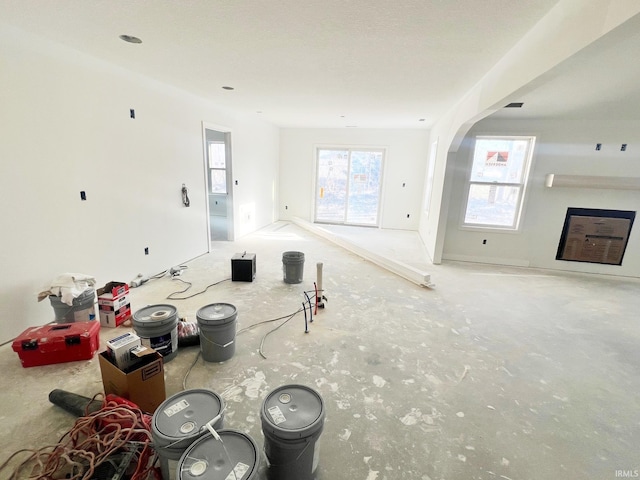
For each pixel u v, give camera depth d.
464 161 5.08
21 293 2.56
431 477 1.54
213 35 2.45
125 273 3.64
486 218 5.30
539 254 5.12
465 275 4.65
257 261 4.85
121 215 3.50
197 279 4.04
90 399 1.84
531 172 4.88
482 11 1.94
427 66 2.98
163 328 2.26
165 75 3.59
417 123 6.45
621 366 2.53
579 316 3.40
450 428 1.84
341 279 4.24
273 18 2.14
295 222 8.12
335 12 2.04
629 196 4.63
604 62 2.38
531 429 1.86
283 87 3.95
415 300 3.65
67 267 2.93
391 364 2.42
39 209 2.65
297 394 1.51
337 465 1.58
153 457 1.47
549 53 1.90
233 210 6.03
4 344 2.47
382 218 7.98
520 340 2.87
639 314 3.50
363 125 7.08
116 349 1.76
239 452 1.20
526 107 4.00
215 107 5.12
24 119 2.48
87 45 2.71
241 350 2.53
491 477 1.55
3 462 1.52
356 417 1.89
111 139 3.29
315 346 2.62
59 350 2.25
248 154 6.46
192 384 2.12
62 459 1.48
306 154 8.10
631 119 4.42
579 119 4.58
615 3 1.32
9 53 2.35
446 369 2.39
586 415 1.99
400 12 2.00
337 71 3.24
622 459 1.68
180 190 4.46
